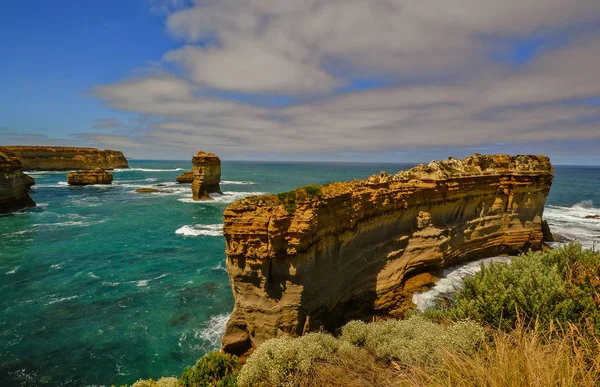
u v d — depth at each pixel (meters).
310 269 17.41
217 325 20.94
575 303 7.86
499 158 31.92
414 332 8.70
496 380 4.74
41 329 20.22
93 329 20.30
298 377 7.70
